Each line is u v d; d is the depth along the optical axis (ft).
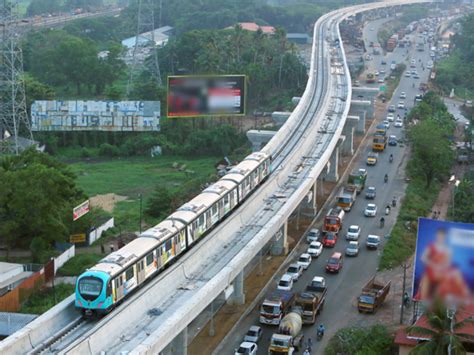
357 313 371.76
